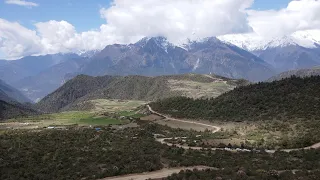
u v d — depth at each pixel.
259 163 95.56
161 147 121.12
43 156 104.38
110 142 130.88
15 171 90.06
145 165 93.88
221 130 160.38
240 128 156.88
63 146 118.06
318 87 178.00
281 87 194.75
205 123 183.50
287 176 77.62
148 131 167.75
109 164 96.25
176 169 92.62
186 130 172.12
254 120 165.12
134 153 108.19
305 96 171.25
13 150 111.31
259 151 114.75
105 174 87.19
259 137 137.12
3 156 103.75
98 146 120.25
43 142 126.12
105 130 169.75
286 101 173.50
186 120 197.12
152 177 84.31
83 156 104.12
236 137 141.50
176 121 196.88
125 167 92.56
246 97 195.75
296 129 140.25
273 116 162.50
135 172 89.56
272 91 192.38
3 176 86.69
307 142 123.38
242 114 177.50
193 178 78.00
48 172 89.62
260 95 191.62
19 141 127.75
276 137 134.62
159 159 101.75
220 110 193.50
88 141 130.00
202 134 154.50
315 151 109.00
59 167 93.19
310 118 148.75
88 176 86.75
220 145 127.06
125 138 142.25
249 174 80.62
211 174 80.94
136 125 195.25
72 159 100.69
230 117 179.75
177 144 132.50
